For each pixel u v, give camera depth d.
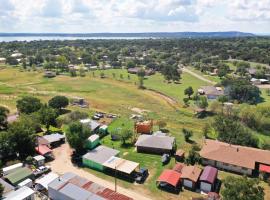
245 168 70.69
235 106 126.38
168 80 198.38
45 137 85.88
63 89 166.88
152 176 68.38
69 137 78.19
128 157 78.19
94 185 58.53
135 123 102.25
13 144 74.50
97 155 74.12
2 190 54.78
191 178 63.31
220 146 77.44
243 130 90.31
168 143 81.38
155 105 138.12
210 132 96.00
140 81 178.38
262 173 68.62
